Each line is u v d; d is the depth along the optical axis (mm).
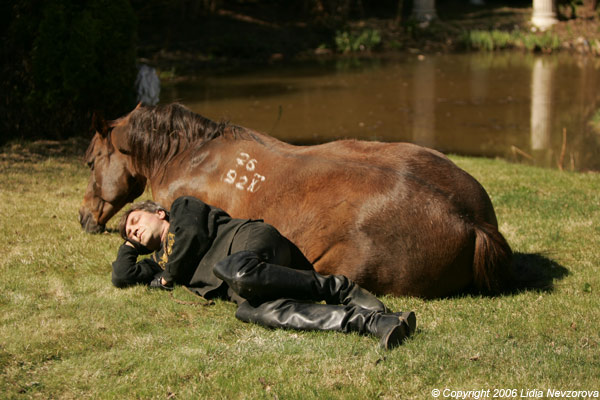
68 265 7488
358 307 5500
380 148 6660
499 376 4676
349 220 6168
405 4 51219
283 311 5582
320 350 5102
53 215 9562
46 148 14367
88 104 15375
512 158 15695
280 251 5988
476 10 51625
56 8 14461
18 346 5262
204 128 7262
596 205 9711
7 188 11141
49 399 4555
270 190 6559
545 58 34938
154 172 7461
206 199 6953
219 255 6168
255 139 7062
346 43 39312
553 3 43500
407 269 6145
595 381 4547
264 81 29156
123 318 5895
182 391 4605
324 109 22391
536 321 5750
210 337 5457
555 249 7926
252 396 4508
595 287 6645
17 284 6758
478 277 6250
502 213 9531
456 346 5184
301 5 45688
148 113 7523
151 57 34594
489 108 22094
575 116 20375
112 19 15039
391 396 4480
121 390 4629
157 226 6773
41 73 14586
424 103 23312
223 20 42875
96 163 8102
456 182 6355
